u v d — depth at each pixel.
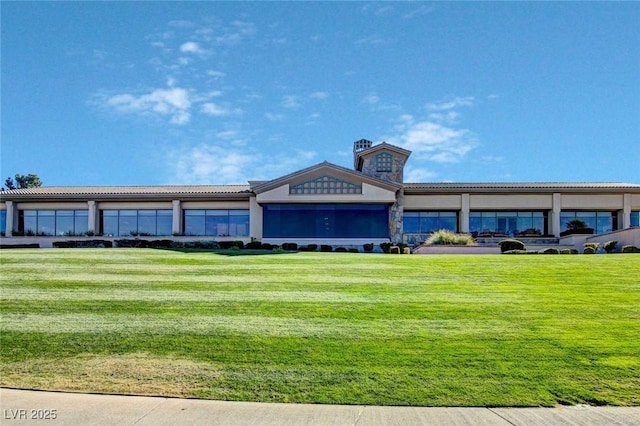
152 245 36.81
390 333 10.28
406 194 41.19
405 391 7.48
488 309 12.30
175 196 39.81
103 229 40.84
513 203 41.22
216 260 22.67
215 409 6.85
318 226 38.16
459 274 17.88
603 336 10.09
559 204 41.16
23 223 40.69
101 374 8.15
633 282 16.03
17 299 13.52
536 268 19.39
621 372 8.22
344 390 7.52
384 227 38.28
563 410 6.87
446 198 41.28
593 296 13.82
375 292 14.46
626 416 6.67
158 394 7.39
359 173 37.59
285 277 17.25
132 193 39.91
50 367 8.47
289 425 6.35
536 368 8.38
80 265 20.56
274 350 9.27
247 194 39.59
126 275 17.80
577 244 37.38
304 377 8.02
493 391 7.49
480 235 40.59
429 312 12.01
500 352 9.13
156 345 9.58
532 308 12.40
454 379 7.93
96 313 11.98
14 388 7.62
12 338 10.01
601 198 41.19
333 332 10.36
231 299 13.51
